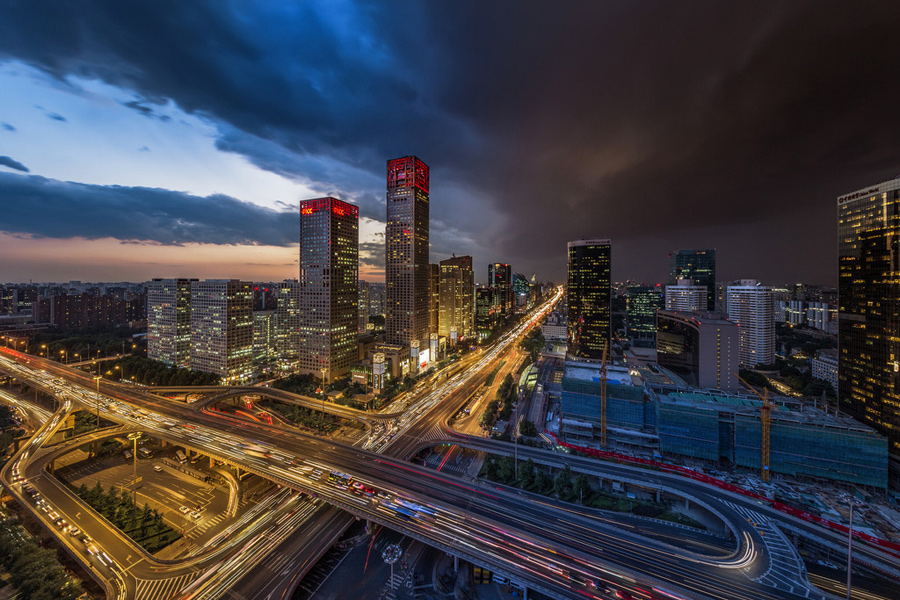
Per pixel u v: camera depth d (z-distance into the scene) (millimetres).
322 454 159000
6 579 92812
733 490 137875
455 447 188625
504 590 101625
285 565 102375
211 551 108688
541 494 142625
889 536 119875
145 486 149250
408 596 97688
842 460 146375
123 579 96125
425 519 114562
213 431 182125
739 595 90438
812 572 108500
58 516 118375
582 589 89875
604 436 182000
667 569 98062
